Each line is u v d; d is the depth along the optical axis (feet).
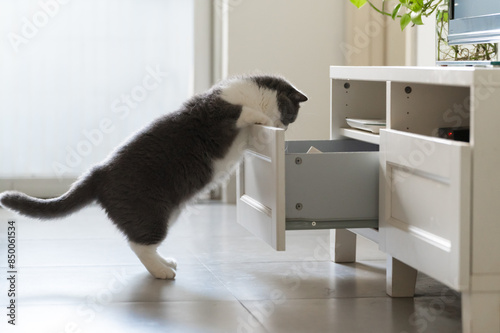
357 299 6.45
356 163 6.57
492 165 4.92
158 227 7.18
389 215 6.25
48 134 12.14
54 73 12.08
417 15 8.21
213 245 8.89
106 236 9.39
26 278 7.21
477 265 4.96
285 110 7.77
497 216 4.96
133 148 7.22
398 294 6.50
